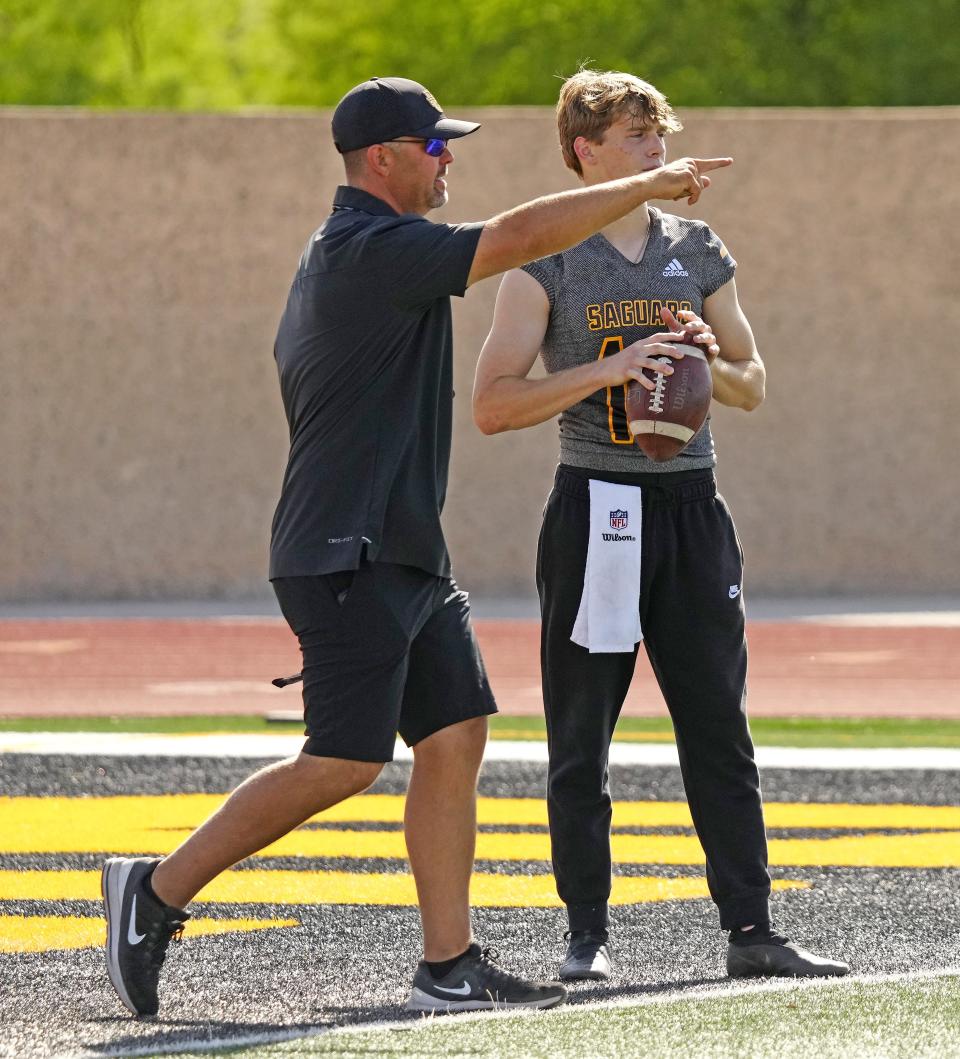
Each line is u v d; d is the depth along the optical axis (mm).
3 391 55344
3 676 40312
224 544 55906
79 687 38562
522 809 24156
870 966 15836
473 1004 14438
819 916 17875
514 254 13656
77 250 55188
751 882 15805
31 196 55031
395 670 14180
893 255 55156
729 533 15992
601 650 15609
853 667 41781
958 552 55656
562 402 15016
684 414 14773
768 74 92688
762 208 55000
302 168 55188
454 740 14820
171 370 55562
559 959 16469
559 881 16266
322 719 14188
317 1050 13180
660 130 15898
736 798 15906
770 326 55281
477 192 54531
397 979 15578
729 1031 13641
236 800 14352
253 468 55781
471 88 96500
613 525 15609
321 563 14086
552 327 15859
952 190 54938
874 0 93562
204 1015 14367
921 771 27078
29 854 21094
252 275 55312
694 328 14992
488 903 18750
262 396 55594
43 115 54906
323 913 18156
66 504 55688
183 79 101688
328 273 14211
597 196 13672
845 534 55750
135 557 55906
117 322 55406
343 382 14188
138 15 101500
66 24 100375
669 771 27031
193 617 52156
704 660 15812
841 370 55406
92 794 25125
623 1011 14312
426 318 14367
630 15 94000
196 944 16844
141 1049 13219
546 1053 13062
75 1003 14727
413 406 14289
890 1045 13227
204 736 30625
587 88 15812
